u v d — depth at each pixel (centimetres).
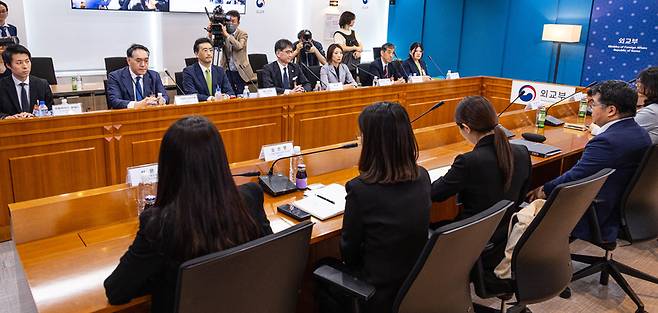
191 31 676
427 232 167
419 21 907
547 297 194
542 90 517
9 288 262
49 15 575
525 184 216
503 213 158
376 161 159
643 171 233
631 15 707
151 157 351
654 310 256
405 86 514
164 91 432
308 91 470
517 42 827
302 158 249
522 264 188
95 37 611
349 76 561
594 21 742
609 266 271
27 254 164
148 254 122
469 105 202
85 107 524
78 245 172
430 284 152
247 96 414
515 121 378
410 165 160
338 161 264
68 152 317
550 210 177
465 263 158
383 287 162
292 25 771
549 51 792
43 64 515
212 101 373
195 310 116
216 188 122
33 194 310
